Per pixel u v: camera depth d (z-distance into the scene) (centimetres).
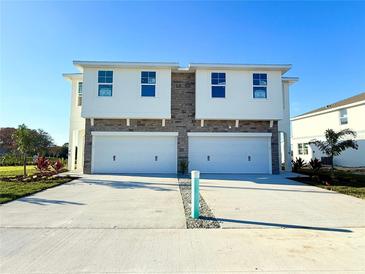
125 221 590
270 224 576
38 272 347
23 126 1426
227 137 1588
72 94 1745
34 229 528
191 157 1570
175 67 1541
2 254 405
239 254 412
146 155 1559
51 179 1248
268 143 1593
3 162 2723
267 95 1570
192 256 403
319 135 2583
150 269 360
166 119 1560
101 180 1248
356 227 558
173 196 880
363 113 2103
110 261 383
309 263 381
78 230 525
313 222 593
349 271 356
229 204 771
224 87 1568
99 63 1502
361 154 2117
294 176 1446
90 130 1548
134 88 1540
